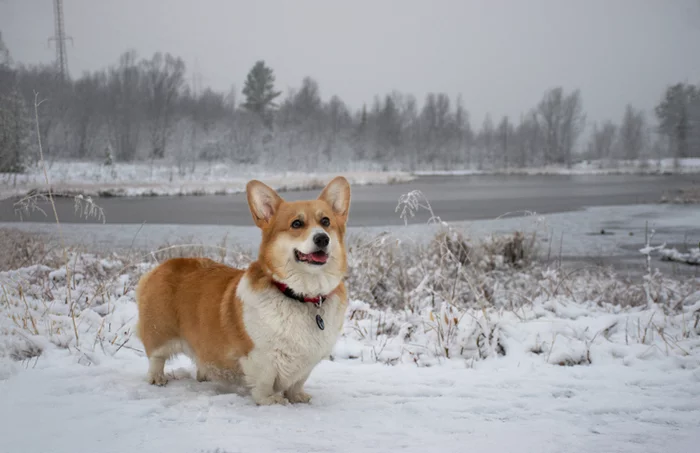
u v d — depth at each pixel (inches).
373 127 3287.4
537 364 186.5
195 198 1216.8
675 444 111.5
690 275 425.7
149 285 166.4
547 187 1672.0
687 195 1216.2
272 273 139.6
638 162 3297.2
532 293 304.2
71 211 892.6
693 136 3265.3
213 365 153.2
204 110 2891.2
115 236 589.9
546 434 118.2
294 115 3250.5
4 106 1072.8
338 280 143.9
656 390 157.5
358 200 1141.1
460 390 157.2
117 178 1621.6
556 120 3627.0
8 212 689.0
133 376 169.8
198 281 160.9
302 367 143.4
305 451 104.9
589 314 250.4
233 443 108.4
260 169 2315.5
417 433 119.1
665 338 215.3
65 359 181.8
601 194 1336.1
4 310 219.9
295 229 139.0
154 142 2367.1
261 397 144.0
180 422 122.7
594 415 134.5
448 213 880.3
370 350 202.1
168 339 163.5
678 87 3289.9
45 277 283.1
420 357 196.2
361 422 127.2
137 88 2765.7
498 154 3545.8
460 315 230.1
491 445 110.3
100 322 222.5
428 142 3417.8
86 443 107.7
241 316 142.6
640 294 308.7
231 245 462.3
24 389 147.1
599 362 191.2
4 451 103.7
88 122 2331.4
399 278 300.2
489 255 376.8
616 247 567.2
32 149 1146.7
